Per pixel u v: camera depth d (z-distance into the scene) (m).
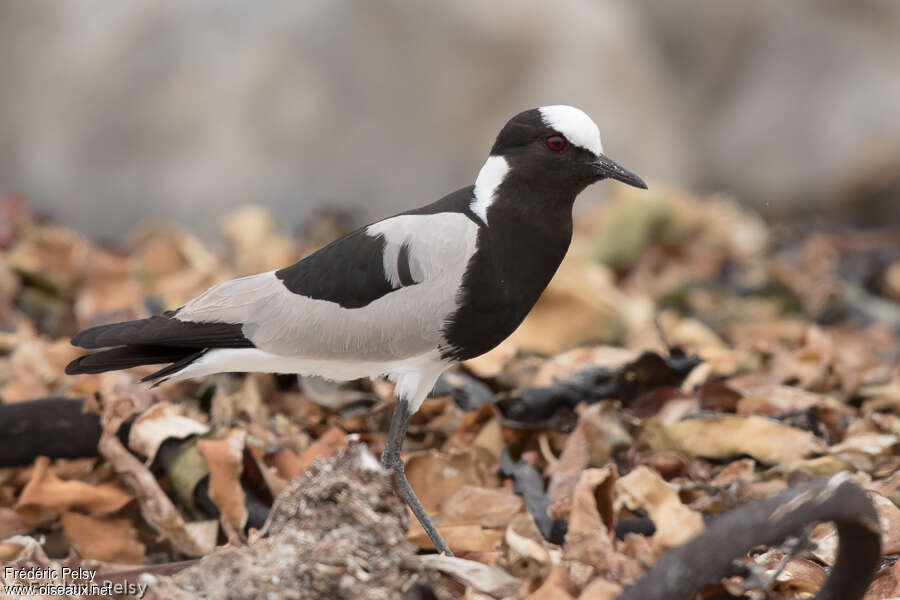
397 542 5.69
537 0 16.55
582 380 9.53
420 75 15.90
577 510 6.49
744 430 8.75
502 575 6.05
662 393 9.56
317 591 5.53
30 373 10.12
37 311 12.28
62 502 8.21
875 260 15.21
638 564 6.20
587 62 16.52
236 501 7.99
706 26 19.92
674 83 20.02
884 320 13.03
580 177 7.59
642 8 19.75
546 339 11.30
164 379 7.80
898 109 18.83
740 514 5.22
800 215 19.03
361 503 5.69
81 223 15.62
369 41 15.96
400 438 7.81
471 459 8.56
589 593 5.99
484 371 10.26
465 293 7.41
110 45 16.27
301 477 5.89
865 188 18.81
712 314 12.92
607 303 11.55
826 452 8.64
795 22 19.81
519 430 9.08
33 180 15.95
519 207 7.58
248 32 16.03
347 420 9.50
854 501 5.25
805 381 10.52
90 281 12.76
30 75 16.31
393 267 7.41
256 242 13.96
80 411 8.69
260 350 7.61
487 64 16.05
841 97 19.22
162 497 8.09
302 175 15.49
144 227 14.89
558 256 7.74
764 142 19.39
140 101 15.90
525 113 7.68
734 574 6.14
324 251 7.69
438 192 15.52
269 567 5.63
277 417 9.54
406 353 7.54
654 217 14.45
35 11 16.64
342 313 7.48
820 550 7.03
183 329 7.62
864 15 19.83
